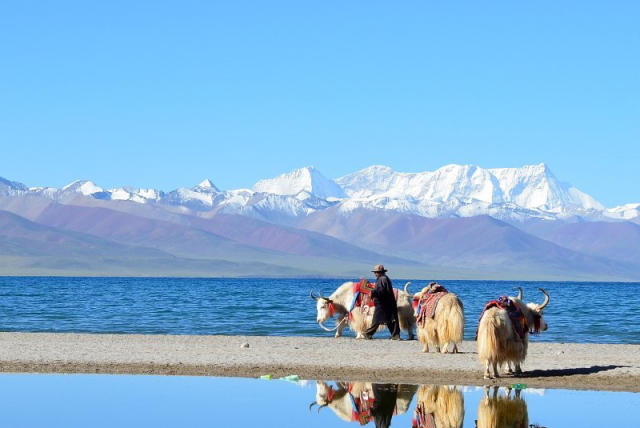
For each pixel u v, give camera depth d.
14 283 142.88
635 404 16.11
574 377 19.11
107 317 42.28
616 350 24.61
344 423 14.34
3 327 35.03
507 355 18.80
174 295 79.19
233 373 19.53
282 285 142.25
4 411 14.95
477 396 16.92
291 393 17.02
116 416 14.56
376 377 19.08
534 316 20.02
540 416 14.98
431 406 15.86
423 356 22.25
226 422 14.20
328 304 27.98
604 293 112.81
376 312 26.77
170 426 13.84
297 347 24.44
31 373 19.30
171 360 21.25
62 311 47.69
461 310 22.28
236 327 35.84
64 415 14.61
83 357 21.64
